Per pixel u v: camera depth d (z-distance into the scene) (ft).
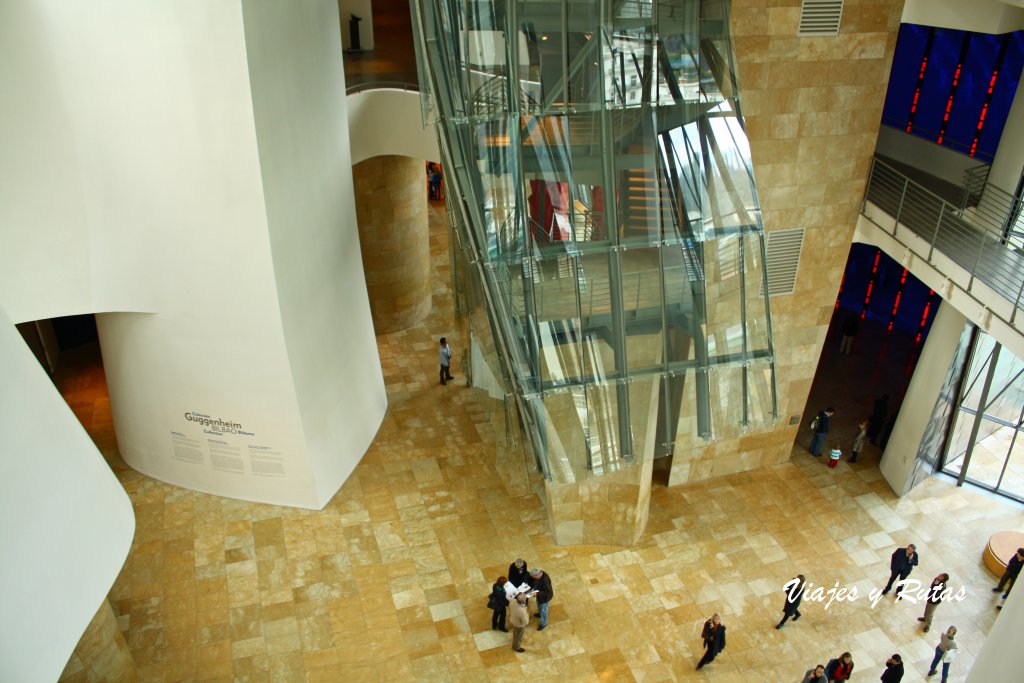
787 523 41.81
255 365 36.99
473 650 34.40
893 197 40.52
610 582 37.86
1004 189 38.65
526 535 39.96
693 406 33.63
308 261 37.24
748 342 33.19
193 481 41.22
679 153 31.27
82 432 21.47
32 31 29.14
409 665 33.68
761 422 34.60
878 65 36.35
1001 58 42.88
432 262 64.85
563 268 31.45
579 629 35.60
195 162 32.37
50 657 18.08
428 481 42.78
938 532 41.70
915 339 58.80
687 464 43.70
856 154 38.40
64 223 32.35
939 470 45.55
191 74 30.71
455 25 30.78
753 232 31.89
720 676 33.91
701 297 32.19
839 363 56.24
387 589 36.88
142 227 33.91
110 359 39.40
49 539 18.66
